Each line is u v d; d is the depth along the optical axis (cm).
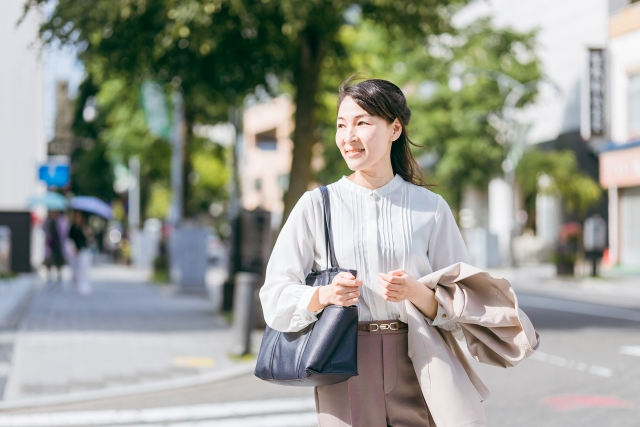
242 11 1307
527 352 295
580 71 3419
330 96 2261
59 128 4150
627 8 2955
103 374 950
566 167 3016
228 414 769
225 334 1324
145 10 1373
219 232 5912
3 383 887
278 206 6150
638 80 2905
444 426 296
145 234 3462
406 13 1419
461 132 3167
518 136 3091
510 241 3297
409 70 3095
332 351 281
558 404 791
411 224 309
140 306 1764
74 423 724
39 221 2955
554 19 3584
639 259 2916
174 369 998
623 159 2903
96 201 3359
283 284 301
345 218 308
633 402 801
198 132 2830
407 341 310
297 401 834
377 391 307
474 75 3180
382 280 291
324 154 3516
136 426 717
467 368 315
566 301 1931
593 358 1073
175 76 1617
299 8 1230
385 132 307
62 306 1723
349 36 1973
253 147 6788
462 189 3353
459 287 299
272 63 1611
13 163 2445
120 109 2800
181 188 2402
